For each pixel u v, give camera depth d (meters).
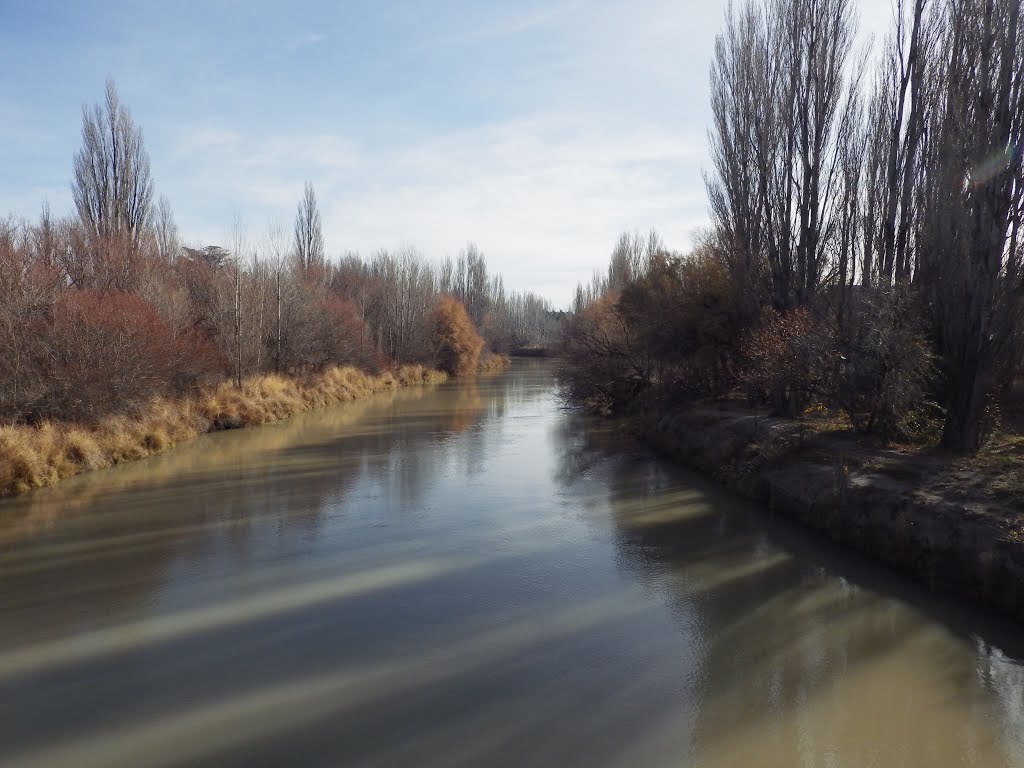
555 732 5.68
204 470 16.23
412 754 5.32
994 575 7.78
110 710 5.97
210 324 27.69
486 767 5.16
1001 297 10.62
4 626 7.70
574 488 14.70
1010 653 7.05
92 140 28.14
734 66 19.53
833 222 17.02
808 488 11.68
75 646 7.22
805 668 6.82
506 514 12.57
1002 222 10.49
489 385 45.31
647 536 11.19
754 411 18.38
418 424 25.30
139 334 18.41
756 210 18.78
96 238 24.66
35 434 14.80
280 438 21.44
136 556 10.07
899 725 5.81
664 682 6.55
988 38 10.59
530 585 9.07
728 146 19.86
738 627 7.77
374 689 6.36
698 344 21.48
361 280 54.31
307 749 5.39
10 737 5.54
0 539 10.79
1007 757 5.36
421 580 9.22
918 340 11.91
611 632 7.65
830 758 5.35
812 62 17.05
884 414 12.57
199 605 8.33
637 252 43.88
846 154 16.72
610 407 27.28
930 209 12.12
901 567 9.19
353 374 36.97
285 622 7.85
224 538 10.98
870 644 7.31
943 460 11.02
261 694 6.25
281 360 31.31
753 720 5.89
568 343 30.86
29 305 16.05
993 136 10.46
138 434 17.84
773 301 18.11
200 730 5.65
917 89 14.84
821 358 13.32
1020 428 12.84
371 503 13.34
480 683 6.50
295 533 11.31
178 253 36.44
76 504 12.92
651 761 5.28
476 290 79.31
